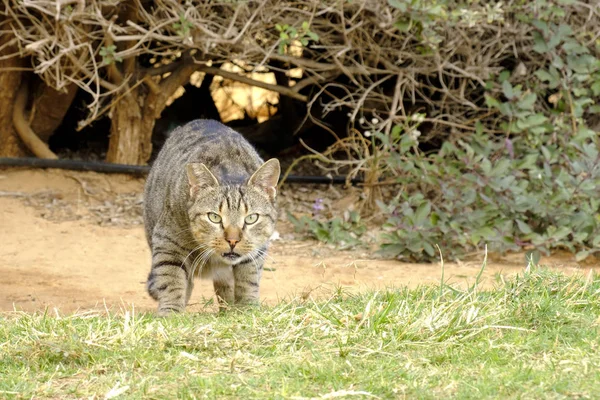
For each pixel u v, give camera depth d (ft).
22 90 49.98
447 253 39.60
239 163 29.45
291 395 18.44
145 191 32.17
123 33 46.52
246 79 49.78
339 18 47.65
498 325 23.34
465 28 45.85
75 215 44.98
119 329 22.80
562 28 44.42
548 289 26.84
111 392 18.52
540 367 20.31
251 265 28.84
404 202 41.47
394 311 24.41
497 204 39.93
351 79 47.55
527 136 43.93
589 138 45.57
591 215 39.70
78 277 35.45
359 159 49.47
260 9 43.29
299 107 60.75
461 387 18.94
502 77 44.96
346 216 43.34
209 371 20.26
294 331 22.72
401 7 41.34
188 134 31.27
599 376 19.39
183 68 49.75
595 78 44.93
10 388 19.24
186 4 43.01
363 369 20.17
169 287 28.48
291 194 50.34
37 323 24.12
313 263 38.29
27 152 50.80
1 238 40.68
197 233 27.76
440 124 49.67
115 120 49.78
